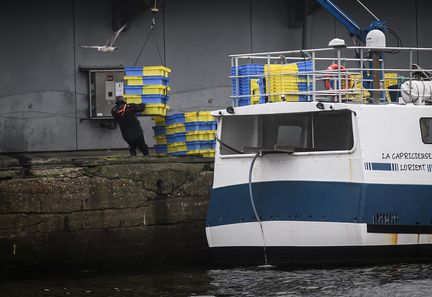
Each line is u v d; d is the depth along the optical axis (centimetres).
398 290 2584
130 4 4088
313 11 4412
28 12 4059
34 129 4066
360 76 3222
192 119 3522
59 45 4103
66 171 3167
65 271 3155
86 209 3175
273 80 3144
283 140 2967
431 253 3023
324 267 2947
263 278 2822
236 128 3023
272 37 4450
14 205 3102
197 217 3309
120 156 3384
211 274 2964
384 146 2923
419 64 4725
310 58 3244
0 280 2995
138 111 3522
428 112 3009
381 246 2939
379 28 3525
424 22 4731
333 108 2898
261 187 2964
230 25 4372
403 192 2950
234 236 3023
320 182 2911
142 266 3228
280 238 2955
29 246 3112
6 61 4031
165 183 3266
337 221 2898
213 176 3206
